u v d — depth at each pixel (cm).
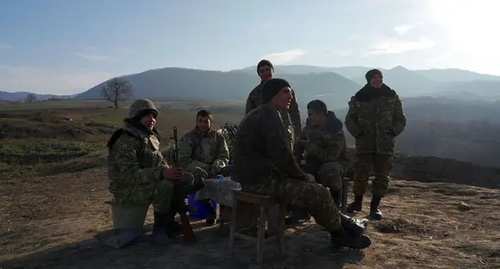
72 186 1273
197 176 584
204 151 631
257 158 444
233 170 461
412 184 962
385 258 477
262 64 633
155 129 562
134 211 533
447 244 524
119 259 484
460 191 877
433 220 642
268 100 449
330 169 620
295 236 556
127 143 516
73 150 2822
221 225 586
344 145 647
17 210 955
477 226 609
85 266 468
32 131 4809
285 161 432
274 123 434
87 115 6962
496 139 8525
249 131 444
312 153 631
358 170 672
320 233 569
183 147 628
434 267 450
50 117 5684
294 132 659
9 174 1695
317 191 453
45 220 793
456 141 8556
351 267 452
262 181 442
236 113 9756
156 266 460
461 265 454
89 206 907
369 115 658
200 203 620
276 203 456
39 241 611
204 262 469
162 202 518
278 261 468
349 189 918
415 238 556
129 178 512
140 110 527
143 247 521
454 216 671
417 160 1394
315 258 479
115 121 6084
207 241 540
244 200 473
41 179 1471
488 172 1319
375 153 659
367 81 671
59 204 980
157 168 514
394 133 652
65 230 656
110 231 621
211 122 643
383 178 654
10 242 636
